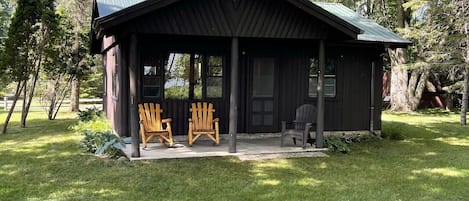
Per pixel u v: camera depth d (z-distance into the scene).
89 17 15.33
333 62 9.38
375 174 5.92
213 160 6.59
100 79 22.64
